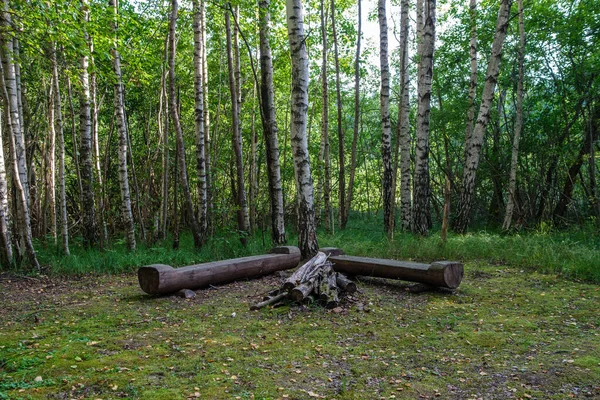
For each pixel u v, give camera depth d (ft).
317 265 22.97
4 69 29.68
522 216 47.44
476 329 17.51
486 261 31.27
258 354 14.97
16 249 30.37
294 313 19.65
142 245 39.09
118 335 16.90
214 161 52.75
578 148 50.75
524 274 27.27
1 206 29.71
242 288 24.66
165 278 22.16
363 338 16.65
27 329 17.85
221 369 13.66
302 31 29.40
